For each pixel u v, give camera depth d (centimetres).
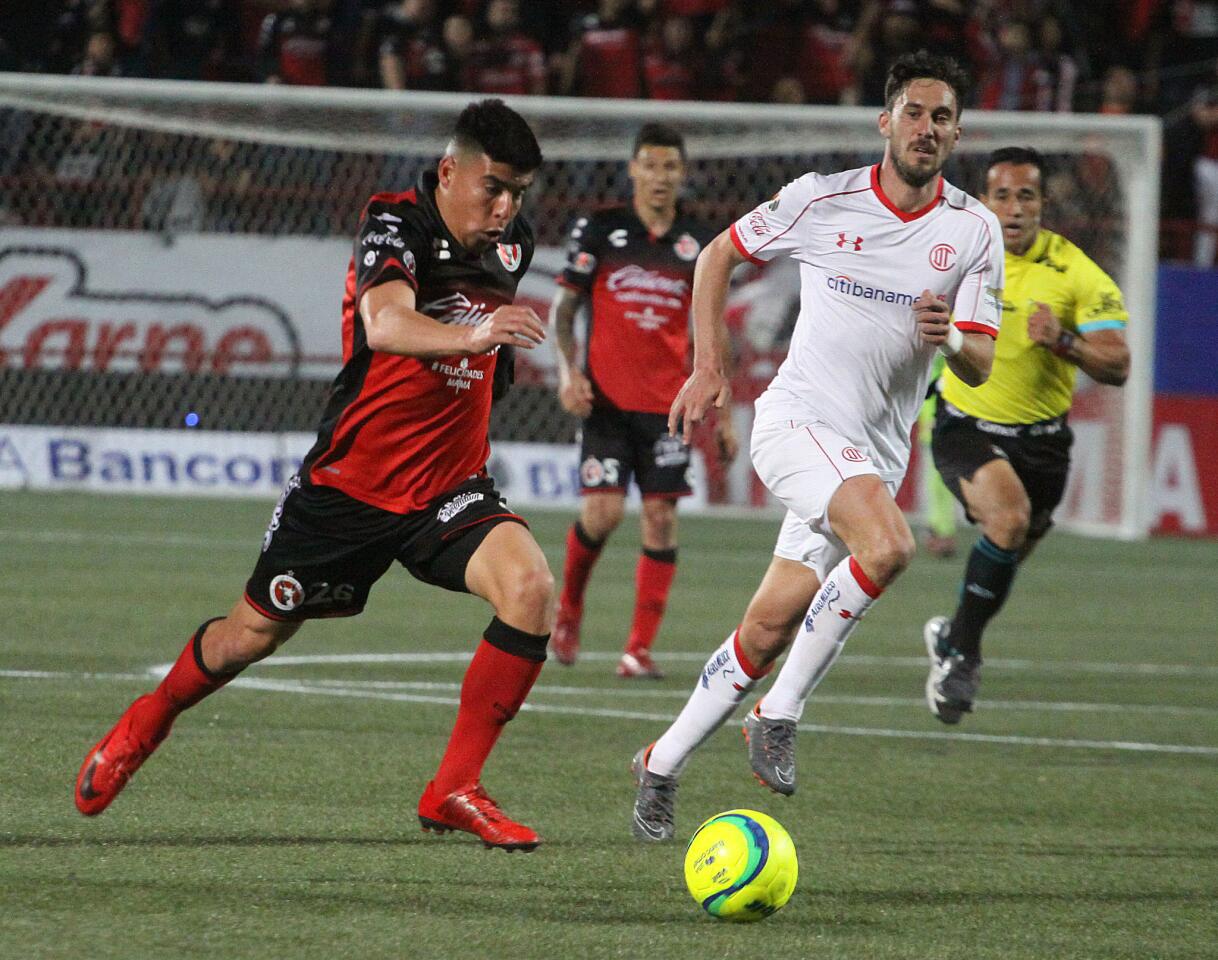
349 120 5097
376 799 1741
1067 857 1658
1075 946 1341
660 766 1634
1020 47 5938
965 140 5169
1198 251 5909
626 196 5359
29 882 1363
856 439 1772
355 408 1466
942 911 1428
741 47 5962
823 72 5956
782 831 1366
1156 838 1766
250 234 5025
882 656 3053
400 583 3706
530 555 1473
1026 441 2458
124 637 2755
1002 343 2431
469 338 1335
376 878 1436
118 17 5741
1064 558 4678
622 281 2802
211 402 5000
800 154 5431
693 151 5156
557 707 2411
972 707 2362
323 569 1497
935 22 5922
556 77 5991
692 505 5278
